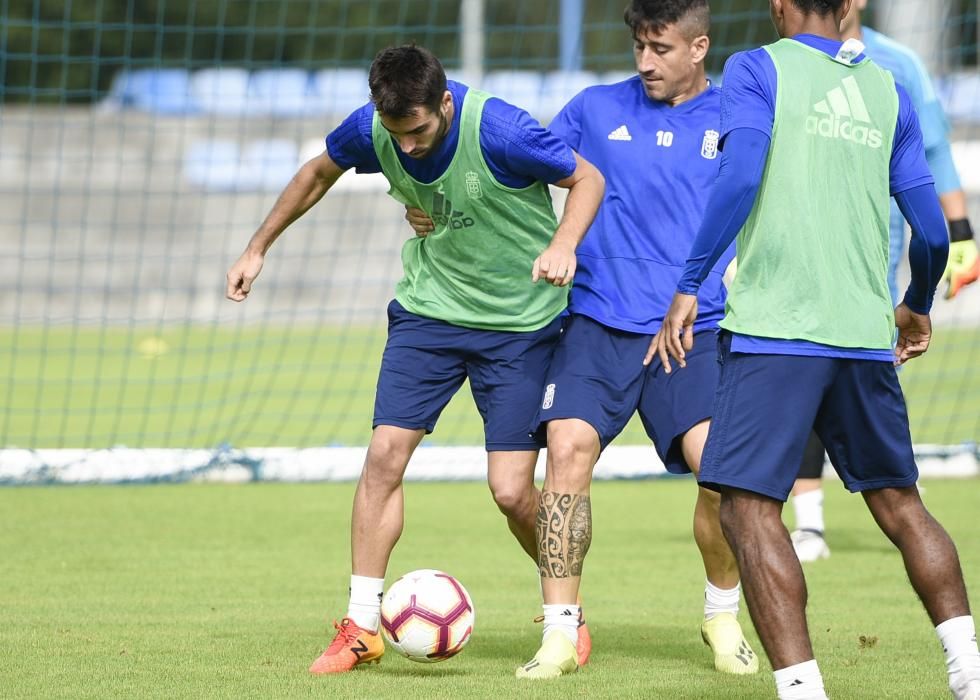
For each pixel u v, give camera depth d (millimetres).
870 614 18266
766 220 11805
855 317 11805
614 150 15867
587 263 15703
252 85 90688
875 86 12266
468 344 15422
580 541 14711
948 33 63000
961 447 33500
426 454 32531
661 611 18703
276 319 88500
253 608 18438
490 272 15203
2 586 19953
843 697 13438
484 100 14461
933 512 27906
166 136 92188
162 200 91062
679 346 12023
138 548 23625
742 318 11812
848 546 24656
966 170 66875
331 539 24797
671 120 15836
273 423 44094
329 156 15141
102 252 90438
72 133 91750
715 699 13336
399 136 14016
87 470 31562
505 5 98688
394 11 97000
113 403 48000
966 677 11609
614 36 93375
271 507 28875
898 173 12305
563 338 15555
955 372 57250
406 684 13961
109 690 13500
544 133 14414
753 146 11609
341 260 88625
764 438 11633
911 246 12336
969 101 64188
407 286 15836
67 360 62688
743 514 11703
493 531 25922
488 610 18672
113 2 97312
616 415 15117
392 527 15125
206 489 31562
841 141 11969
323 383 54781
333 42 97375
